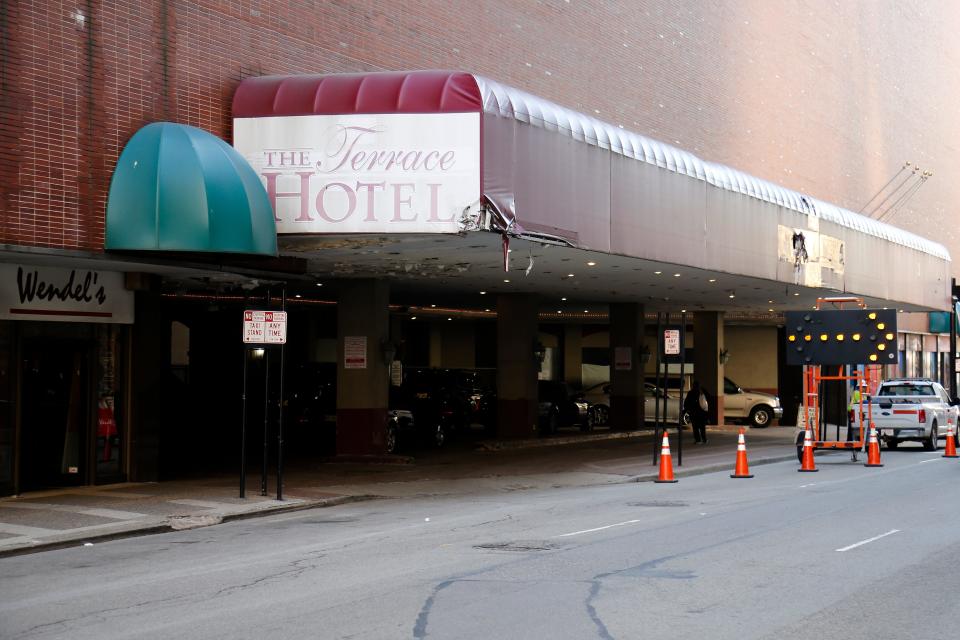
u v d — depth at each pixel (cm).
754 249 2784
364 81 1878
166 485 2062
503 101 1877
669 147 2438
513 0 2825
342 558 1245
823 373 3953
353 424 2659
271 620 900
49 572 1216
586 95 3133
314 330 4438
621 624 862
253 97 1917
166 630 873
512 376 3391
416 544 1355
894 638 815
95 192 1766
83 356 2008
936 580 1056
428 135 1834
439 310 4303
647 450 3159
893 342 2720
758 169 4241
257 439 3197
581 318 4850
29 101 1688
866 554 1221
